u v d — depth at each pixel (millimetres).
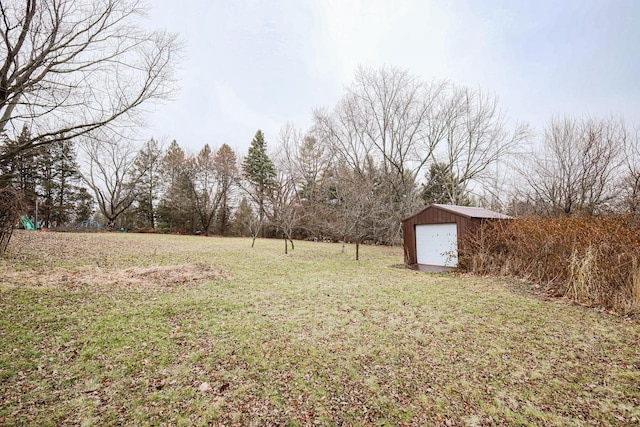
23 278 5902
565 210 13023
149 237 18422
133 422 2238
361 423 2301
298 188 25812
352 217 14516
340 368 3111
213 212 29406
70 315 4285
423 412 2439
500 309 5105
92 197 28453
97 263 8234
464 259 8961
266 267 9234
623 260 5555
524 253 7758
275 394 2650
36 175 24031
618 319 4602
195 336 3818
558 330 4164
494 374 3020
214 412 2387
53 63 8898
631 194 10898
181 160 29234
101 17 9289
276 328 4160
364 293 6184
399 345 3670
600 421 2336
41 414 2279
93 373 2883
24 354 3156
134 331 3879
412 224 10820
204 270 8094
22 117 8320
